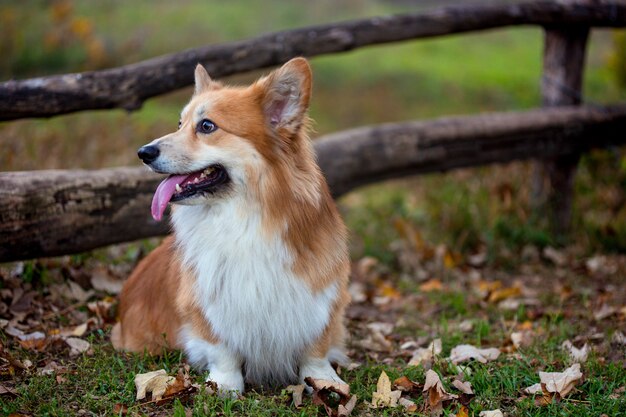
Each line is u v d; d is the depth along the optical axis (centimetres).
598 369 388
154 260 425
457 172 763
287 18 1659
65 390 350
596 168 736
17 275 480
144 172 481
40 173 433
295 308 353
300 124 361
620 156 718
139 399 345
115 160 672
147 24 1423
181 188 350
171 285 392
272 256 348
